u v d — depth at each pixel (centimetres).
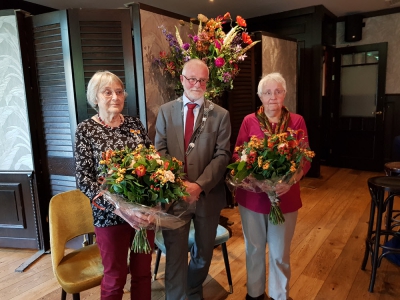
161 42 249
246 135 175
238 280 217
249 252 179
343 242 269
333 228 297
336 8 468
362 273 222
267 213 167
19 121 249
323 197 387
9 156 256
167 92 259
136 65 235
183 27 269
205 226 165
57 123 244
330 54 516
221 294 202
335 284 210
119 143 147
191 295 187
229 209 351
